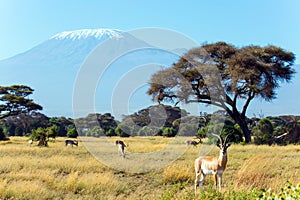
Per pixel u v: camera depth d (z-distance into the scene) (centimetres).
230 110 2962
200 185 954
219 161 931
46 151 1828
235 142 2552
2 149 1914
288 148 2020
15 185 968
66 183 996
